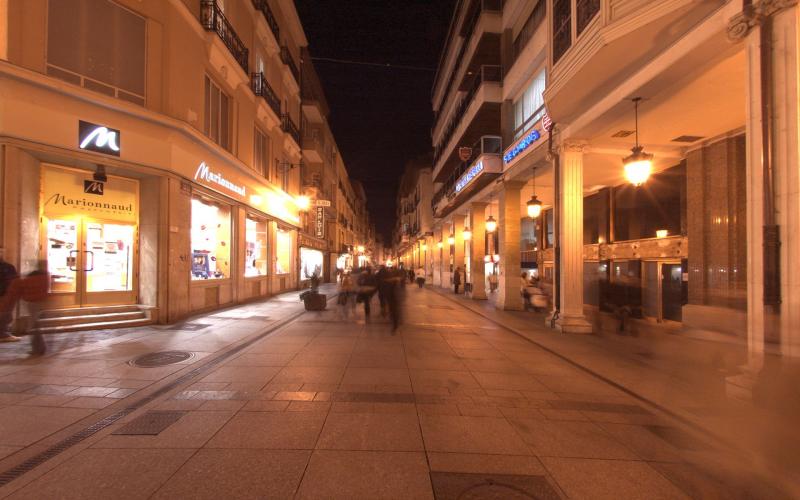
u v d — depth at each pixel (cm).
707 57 630
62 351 718
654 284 1247
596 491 312
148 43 1012
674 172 1163
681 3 584
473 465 347
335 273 3875
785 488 286
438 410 474
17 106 791
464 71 1920
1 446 364
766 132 482
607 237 1481
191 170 1131
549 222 1988
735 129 912
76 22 896
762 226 484
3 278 757
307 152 2598
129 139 956
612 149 1062
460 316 1374
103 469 326
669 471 344
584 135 985
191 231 1193
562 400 524
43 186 886
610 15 679
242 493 295
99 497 288
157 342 805
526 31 1470
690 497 305
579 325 1023
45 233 890
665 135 962
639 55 705
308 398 502
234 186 1424
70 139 860
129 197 1020
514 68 1491
